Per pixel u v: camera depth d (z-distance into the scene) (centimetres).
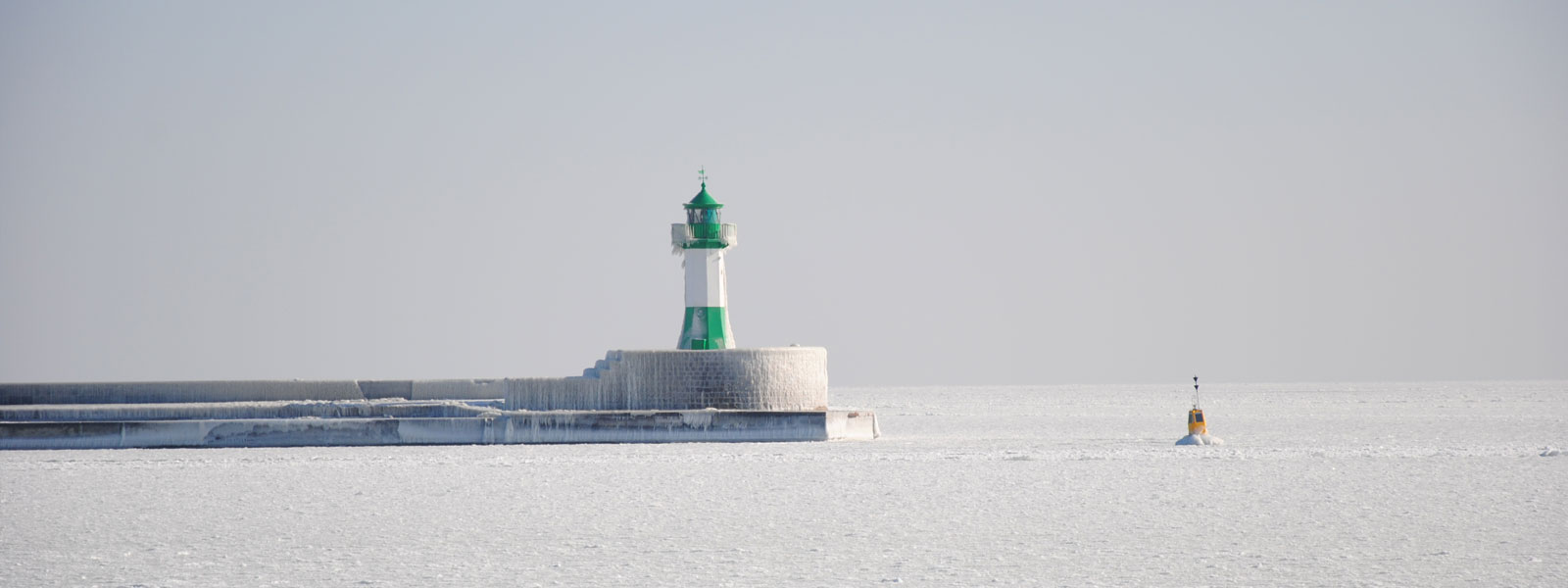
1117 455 15625
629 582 7681
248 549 8888
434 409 18362
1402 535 9025
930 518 10119
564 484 12544
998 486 12250
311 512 10712
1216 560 8194
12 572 8088
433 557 8556
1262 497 11250
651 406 17788
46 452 16600
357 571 8050
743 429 17512
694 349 18350
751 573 7931
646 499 11412
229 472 13812
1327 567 7869
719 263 18812
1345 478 12719
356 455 15825
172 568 8181
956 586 7494
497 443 17275
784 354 18150
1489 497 11025
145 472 13850
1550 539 8769
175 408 18412
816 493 11781
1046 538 9119
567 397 17962
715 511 10650
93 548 8969
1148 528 9506
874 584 7581
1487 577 7494
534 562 8362
